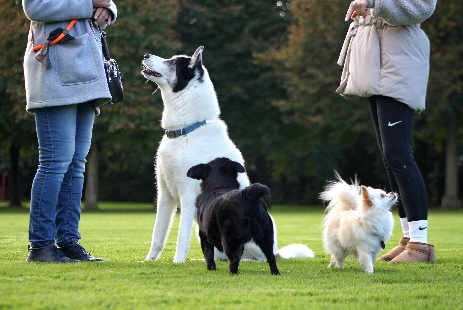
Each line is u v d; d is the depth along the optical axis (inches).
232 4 1472.7
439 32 1252.5
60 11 266.7
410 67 306.0
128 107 1205.1
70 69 267.7
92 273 232.1
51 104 265.9
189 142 305.0
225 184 265.6
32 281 209.9
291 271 259.0
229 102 1485.0
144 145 1380.4
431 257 310.2
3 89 1174.3
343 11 1274.6
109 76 287.3
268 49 1437.0
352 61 316.8
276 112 1497.3
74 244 287.7
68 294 186.4
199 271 250.4
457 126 1341.0
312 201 1720.0
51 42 266.8
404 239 329.4
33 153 1531.7
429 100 1232.2
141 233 542.0
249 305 172.9
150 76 311.0
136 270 245.8
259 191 235.9
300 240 479.8
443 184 1562.5
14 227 596.7
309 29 1315.2
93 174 1300.4
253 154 1556.3
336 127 1360.7
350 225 266.8
